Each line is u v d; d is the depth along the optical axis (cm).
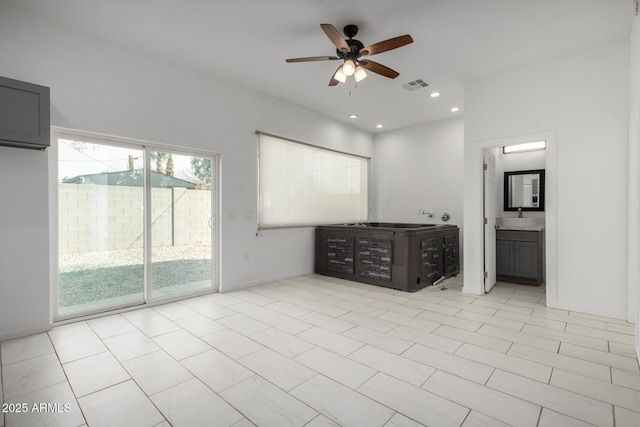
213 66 382
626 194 317
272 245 488
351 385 204
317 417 173
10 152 273
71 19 288
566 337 277
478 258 412
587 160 337
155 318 326
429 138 613
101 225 337
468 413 175
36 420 170
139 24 296
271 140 485
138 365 229
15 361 235
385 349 255
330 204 589
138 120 346
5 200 271
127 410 179
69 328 298
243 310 351
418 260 442
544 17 283
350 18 286
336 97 486
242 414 175
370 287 454
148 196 367
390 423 167
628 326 301
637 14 262
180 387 201
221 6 269
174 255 390
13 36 273
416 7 270
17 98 258
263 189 475
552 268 357
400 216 652
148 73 354
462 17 283
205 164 418
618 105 321
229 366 228
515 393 194
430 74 401
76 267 322
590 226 336
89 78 314
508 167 523
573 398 189
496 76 395
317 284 471
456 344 264
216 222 428
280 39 322
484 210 423
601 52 329
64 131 308
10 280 273
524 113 375
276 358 240
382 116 577
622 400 186
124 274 353
